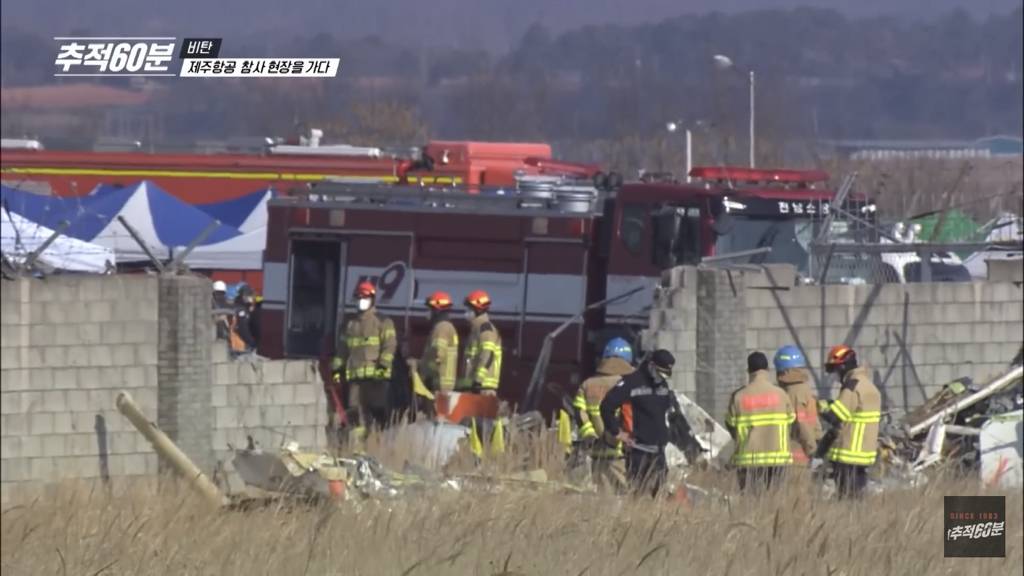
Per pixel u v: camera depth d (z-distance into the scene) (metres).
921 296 68.00
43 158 103.81
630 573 32.72
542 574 32.31
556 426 59.16
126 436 59.22
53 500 46.66
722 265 67.06
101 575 33.00
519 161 92.12
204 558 34.59
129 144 105.69
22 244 70.31
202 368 60.31
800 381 52.75
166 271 61.09
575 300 70.94
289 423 62.19
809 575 33.75
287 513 42.31
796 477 46.97
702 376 63.91
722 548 35.19
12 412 57.88
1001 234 92.50
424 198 74.38
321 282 76.94
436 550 33.53
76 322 58.84
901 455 58.88
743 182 73.56
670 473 47.84
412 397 66.06
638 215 70.62
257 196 100.19
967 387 64.06
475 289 72.75
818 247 70.44
